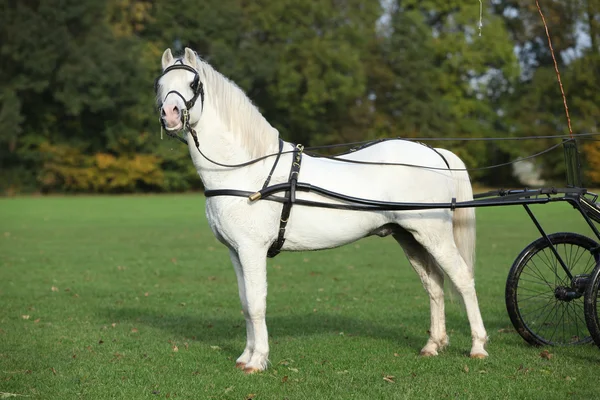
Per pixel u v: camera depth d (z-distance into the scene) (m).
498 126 52.28
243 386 5.53
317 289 10.82
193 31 49.62
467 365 6.03
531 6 48.47
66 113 46.16
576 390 5.28
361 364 6.21
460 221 6.42
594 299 5.89
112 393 5.46
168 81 5.79
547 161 45.78
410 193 6.18
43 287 11.16
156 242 17.92
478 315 6.30
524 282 10.70
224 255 15.29
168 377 5.87
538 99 46.34
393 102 51.84
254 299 5.89
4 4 43.47
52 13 43.75
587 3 43.62
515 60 51.03
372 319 8.48
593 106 43.94
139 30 50.78
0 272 12.77
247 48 50.28
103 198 42.09
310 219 6.00
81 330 7.90
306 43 50.12
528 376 5.66
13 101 43.38
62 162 46.91
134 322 8.42
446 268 6.25
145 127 49.12
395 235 6.67
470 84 52.94
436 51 51.53
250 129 6.00
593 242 6.65
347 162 6.23
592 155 36.62
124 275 12.45
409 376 5.77
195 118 5.84
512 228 20.70
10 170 46.66
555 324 7.68
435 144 49.78
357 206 6.02
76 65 44.41
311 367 6.11
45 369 6.18
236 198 5.86
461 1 51.47
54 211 30.08
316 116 53.38
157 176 48.28
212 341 7.35
